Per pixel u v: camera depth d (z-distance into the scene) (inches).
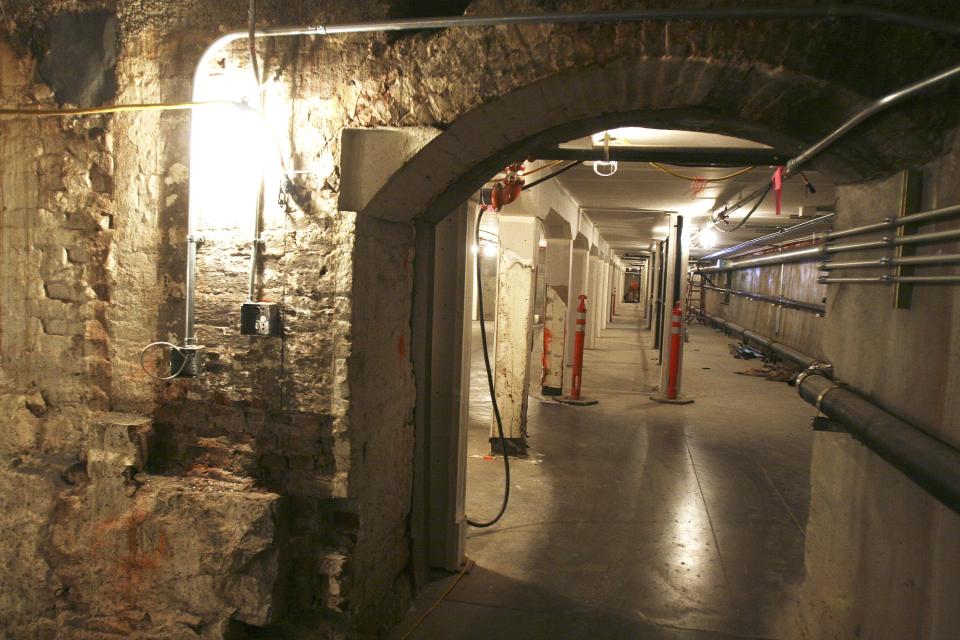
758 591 139.9
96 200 110.3
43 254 112.7
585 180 260.7
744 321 737.6
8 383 115.6
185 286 106.6
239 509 99.6
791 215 333.7
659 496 198.5
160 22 106.8
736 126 101.0
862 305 95.4
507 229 231.1
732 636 122.3
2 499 111.6
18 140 113.1
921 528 73.8
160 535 103.1
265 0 101.2
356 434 103.1
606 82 90.7
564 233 333.1
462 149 102.9
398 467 122.6
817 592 110.7
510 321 235.0
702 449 253.9
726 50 81.0
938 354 71.9
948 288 70.4
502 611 129.0
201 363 104.2
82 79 110.0
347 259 98.9
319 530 103.9
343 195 98.1
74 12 109.9
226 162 102.0
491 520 175.3
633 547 161.2
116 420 107.4
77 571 108.0
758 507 191.5
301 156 100.1
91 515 107.0
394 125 96.7
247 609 100.1
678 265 354.6
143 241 108.2
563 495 197.5
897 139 78.4
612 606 132.1
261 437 104.4
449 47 93.0
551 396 345.4
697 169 226.4
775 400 366.0
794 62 79.1
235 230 102.7
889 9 72.4
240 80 101.8
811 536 115.2
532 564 150.7
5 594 112.0
